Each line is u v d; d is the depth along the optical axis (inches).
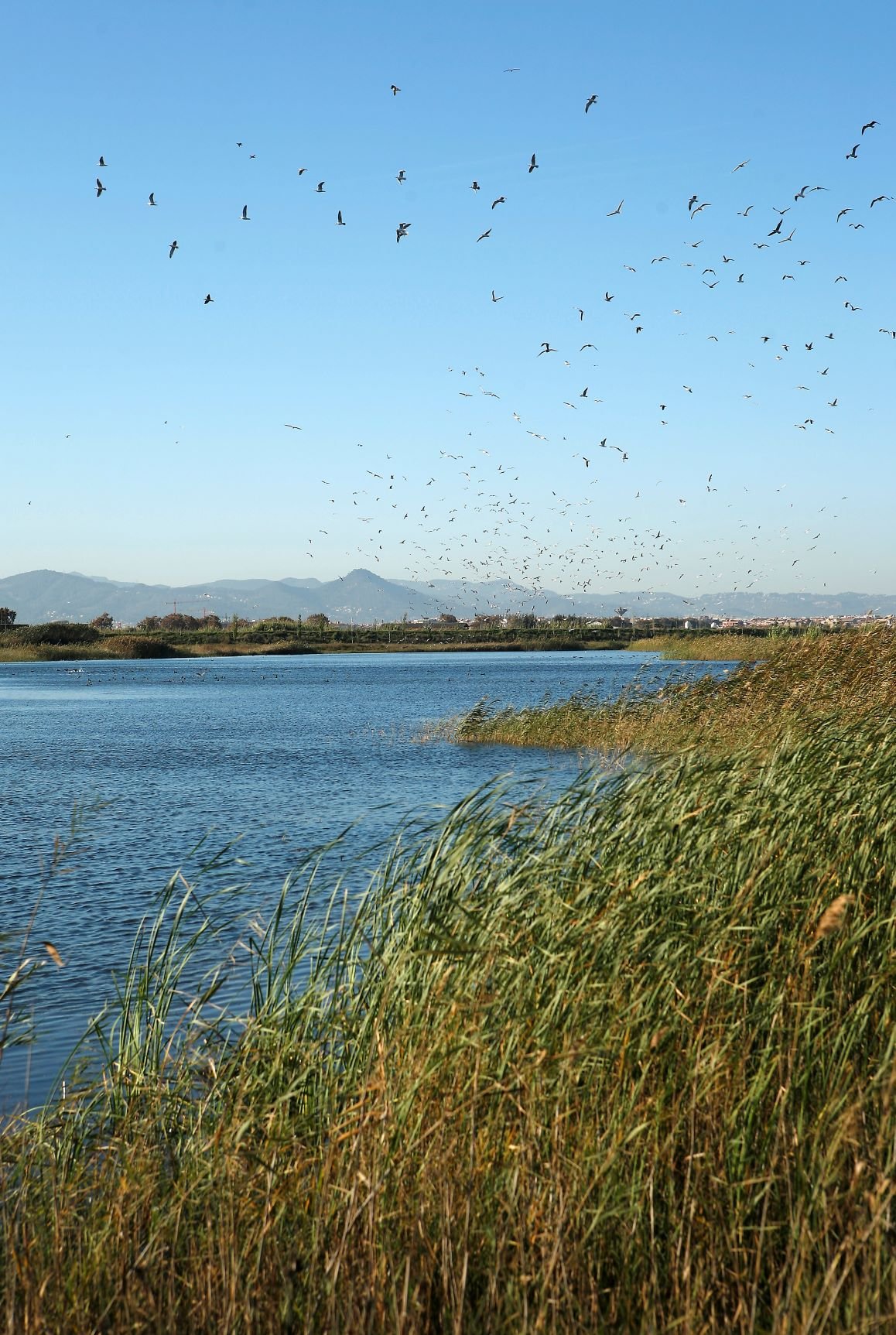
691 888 277.4
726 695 1075.9
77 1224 234.7
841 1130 207.8
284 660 5649.6
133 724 1953.7
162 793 1059.9
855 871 304.7
